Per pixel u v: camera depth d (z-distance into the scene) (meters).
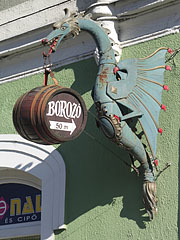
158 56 7.15
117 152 7.44
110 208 7.31
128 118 6.83
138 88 6.93
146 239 6.93
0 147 8.49
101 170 7.53
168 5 7.42
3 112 8.75
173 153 7.03
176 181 6.93
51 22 8.36
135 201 7.13
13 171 8.92
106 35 7.02
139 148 6.90
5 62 8.88
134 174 7.22
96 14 7.72
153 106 6.98
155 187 6.98
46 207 7.87
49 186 7.95
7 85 8.81
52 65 8.41
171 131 7.12
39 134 6.48
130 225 7.09
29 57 8.65
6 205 8.97
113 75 6.88
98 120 6.88
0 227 8.90
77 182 7.70
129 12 7.66
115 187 7.34
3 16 8.93
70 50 8.27
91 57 8.02
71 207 7.65
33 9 8.62
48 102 6.43
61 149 8.00
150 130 6.94
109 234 7.21
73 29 6.83
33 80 8.55
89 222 7.42
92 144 7.71
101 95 6.78
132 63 6.97
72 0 8.28
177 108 7.14
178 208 6.82
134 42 7.69
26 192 8.84
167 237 6.80
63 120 6.54
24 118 6.46
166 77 7.31
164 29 7.47
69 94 6.63
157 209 6.96
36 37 8.53
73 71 8.17
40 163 8.14
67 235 7.56
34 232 8.58
